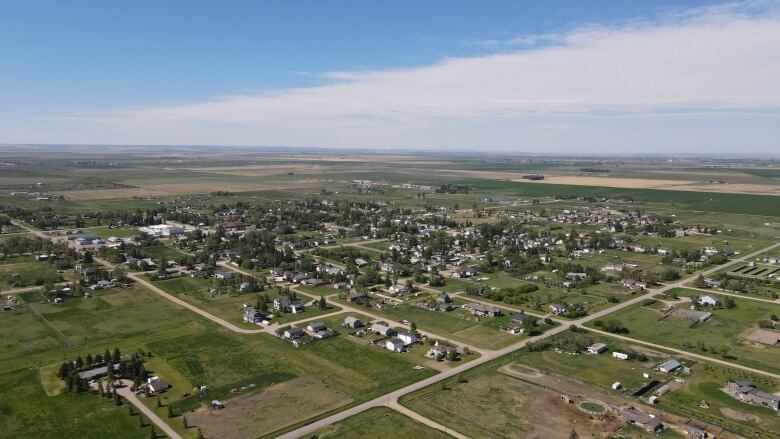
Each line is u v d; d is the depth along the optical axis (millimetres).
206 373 131500
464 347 147500
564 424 108312
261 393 121250
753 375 130625
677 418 110812
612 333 160375
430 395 120500
